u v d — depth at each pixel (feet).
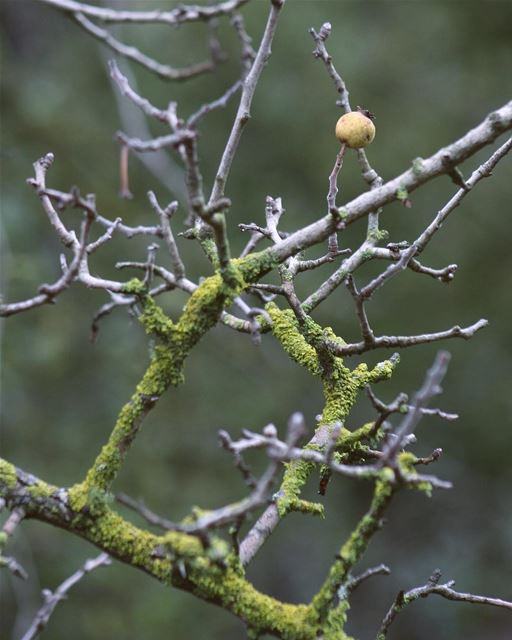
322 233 6.36
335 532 34.60
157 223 29.45
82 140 30.14
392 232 35.04
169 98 37.35
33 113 29.09
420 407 5.15
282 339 7.71
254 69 6.96
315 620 5.61
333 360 7.29
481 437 35.94
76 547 24.44
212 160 36.99
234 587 5.71
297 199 36.09
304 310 7.53
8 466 5.94
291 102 36.96
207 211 5.52
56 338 26.73
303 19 37.45
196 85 37.45
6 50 32.58
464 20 36.47
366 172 6.88
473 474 37.42
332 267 32.78
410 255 6.28
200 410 29.91
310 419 31.96
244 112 6.95
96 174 29.60
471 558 36.50
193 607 25.11
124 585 24.43
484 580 35.76
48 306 27.40
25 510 5.90
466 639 35.14
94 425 27.22
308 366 7.54
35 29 34.78
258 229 7.89
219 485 28.17
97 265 28.30
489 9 35.96
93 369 28.04
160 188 31.04
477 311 34.68
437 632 35.42
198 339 6.26
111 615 23.67
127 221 29.01
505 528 36.76
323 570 34.22
